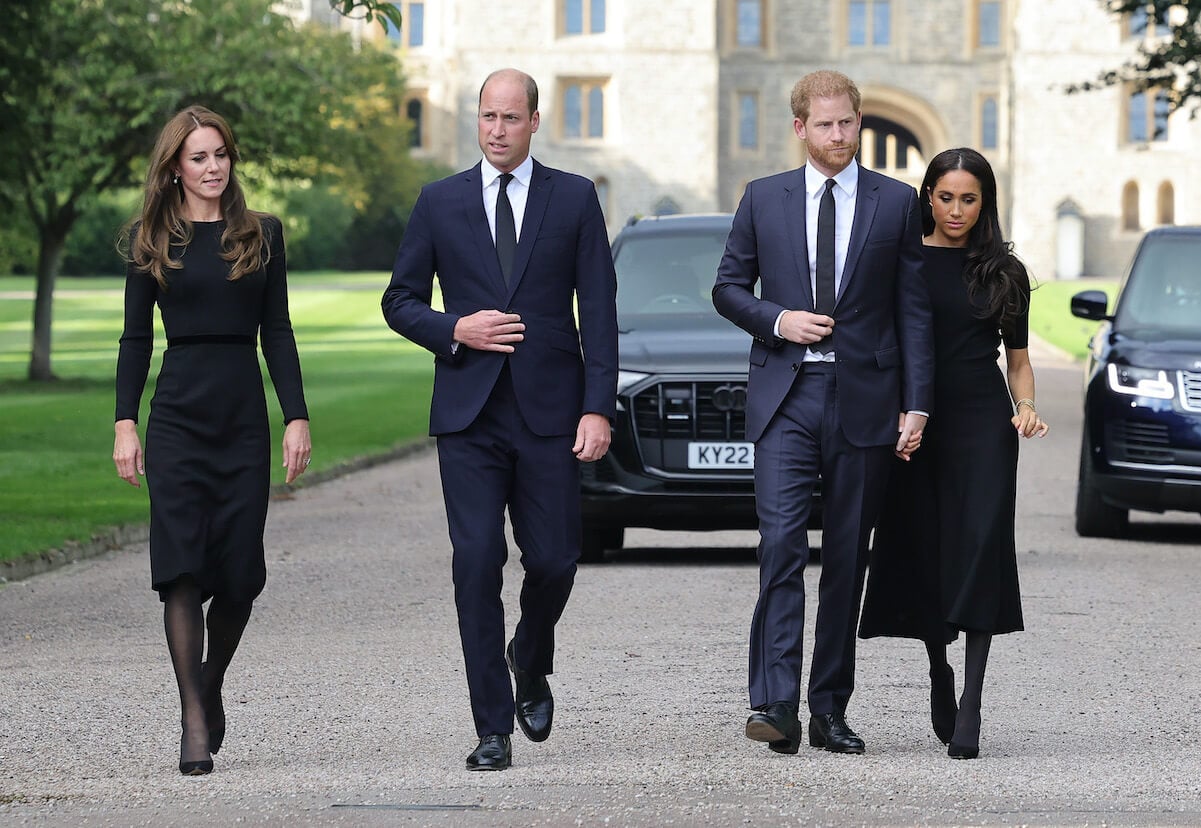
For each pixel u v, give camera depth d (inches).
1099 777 633.0
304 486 1907.0
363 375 3757.4
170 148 652.1
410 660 892.0
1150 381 1396.4
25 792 617.0
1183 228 1558.8
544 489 655.1
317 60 3683.6
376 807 586.9
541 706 681.0
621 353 1245.7
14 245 4156.0
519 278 653.9
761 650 668.7
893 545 695.7
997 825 560.4
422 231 665.0
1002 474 679.1
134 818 576.1
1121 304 1507.1
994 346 688.4
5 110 2498.8
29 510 1540.4
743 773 637.9
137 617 1052.5
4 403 3006.9
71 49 3459.6
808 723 745.6
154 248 652.1
